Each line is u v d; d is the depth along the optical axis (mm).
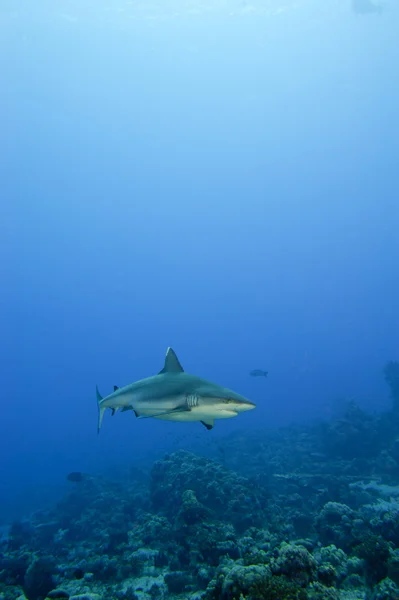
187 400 7770
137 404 8594
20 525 23891
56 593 9602
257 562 8164
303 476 21906
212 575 9945
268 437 36469
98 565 12125
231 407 7461
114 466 41906
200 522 12188
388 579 8102
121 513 20000
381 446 24469
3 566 13719
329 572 7207
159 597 9945
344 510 12258
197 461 18359
